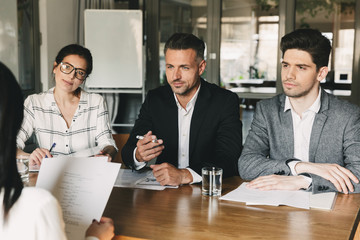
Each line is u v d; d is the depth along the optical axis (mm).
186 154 2246
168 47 2049
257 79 5336
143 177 1930
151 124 2295
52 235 785
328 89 5047
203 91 2234
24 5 4441
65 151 2438
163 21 5605
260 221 1346
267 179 1726
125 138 2576
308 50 1799
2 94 757
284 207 1491
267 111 2066
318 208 1479
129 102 5637
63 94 2420
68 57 2311
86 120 2477
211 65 5441
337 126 1910
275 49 5215
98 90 5137
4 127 763
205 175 1632
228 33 5391
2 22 3822
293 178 1709
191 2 5453
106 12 4980
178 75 2041
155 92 2334
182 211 1450
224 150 2113
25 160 1821
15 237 778
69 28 5285
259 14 5238
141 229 1280
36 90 4727
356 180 1671
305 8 5055
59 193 1251
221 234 1234
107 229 1142
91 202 1216
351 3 4863
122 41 5008
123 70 5047
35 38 4660
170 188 1749
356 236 1719
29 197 798
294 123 2002
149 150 1894
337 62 4984
